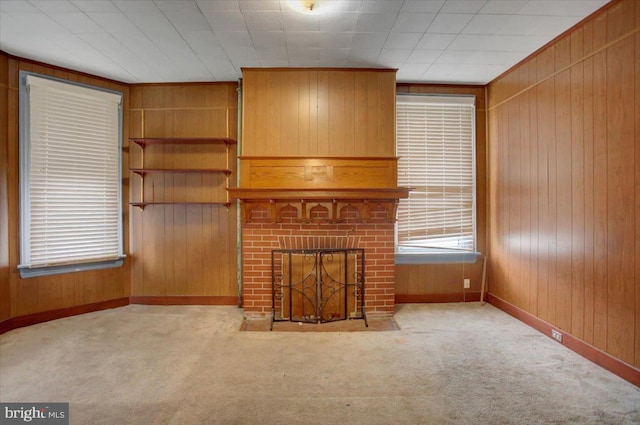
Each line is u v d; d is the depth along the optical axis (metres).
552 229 2.84
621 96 2.19
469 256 3.84
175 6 2.30
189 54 3.05
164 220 3.79
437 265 3.83
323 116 3.28
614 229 2.26
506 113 3.48
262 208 3.30
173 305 3.78
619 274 2.23
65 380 2.22
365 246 3.33
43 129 3.22
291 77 3.28
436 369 2.36
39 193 3.20
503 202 3.56
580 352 2.55
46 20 2.47
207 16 2.43
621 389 2.10
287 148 3.26
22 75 3.11
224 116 3.77
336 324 3.18
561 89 2.72
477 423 1.80
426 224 3.81
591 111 2.42
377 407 1.94
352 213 3.32
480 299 3.83
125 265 3.77
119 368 2.38
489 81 3.75
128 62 3.22
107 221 3.61
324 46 2.90
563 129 2.70
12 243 3.07
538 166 3.00
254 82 3.27
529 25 2.56
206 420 1.83
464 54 3.06
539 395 2.05
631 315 2.15
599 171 2.37
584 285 2.51
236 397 2.04
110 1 2.24
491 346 2.73
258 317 3.31
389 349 2.68
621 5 2.18
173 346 2.73
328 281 3.25
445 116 3.81
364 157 3.21
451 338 2.88
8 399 2.02
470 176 3.85
